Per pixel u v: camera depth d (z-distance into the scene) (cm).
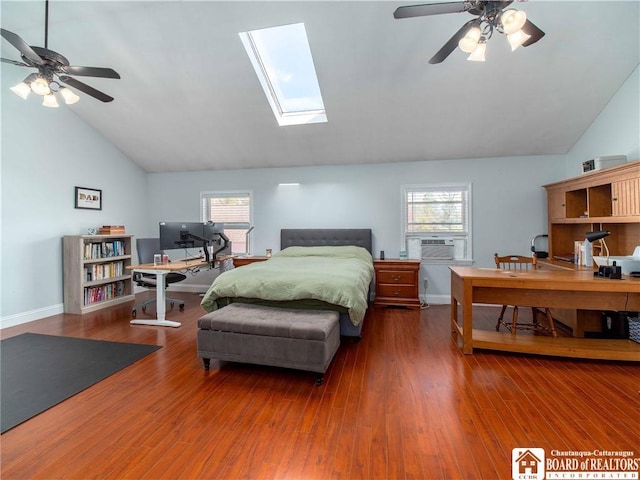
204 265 414
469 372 247
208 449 162
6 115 365
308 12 276
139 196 564
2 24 301
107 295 462
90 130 467
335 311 277
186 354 285
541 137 408
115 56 333
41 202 402
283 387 226
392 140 436
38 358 274
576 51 294
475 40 197
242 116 417
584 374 243
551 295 283
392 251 492
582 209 374
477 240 462
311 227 521
